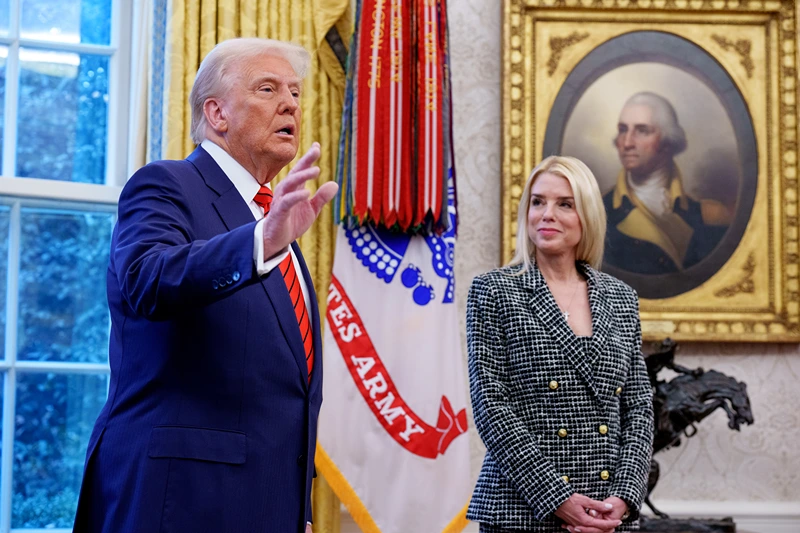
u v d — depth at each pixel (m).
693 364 3.96
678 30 4.07
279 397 1.90
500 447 2.51
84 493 1.84
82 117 3.86
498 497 2.54
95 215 3.74
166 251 1.63
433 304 3.59
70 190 3.67
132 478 1.76
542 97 4.00
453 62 4.04
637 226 3.99
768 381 3.97
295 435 1.91
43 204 3.66
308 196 1.53
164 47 3.64
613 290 2.80
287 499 1.88
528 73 3.99
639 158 4.01
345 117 3.63
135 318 1.87
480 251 3.97
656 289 3.96
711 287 3.97
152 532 1.72
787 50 4.07
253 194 2.07
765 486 3.92
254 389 1.86
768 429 3.95
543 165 2.84
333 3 3.75
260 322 1.89
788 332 3.93
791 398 3.97
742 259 3.99
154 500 1.73
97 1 3.93
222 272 1.56
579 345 2.60
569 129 4.00
